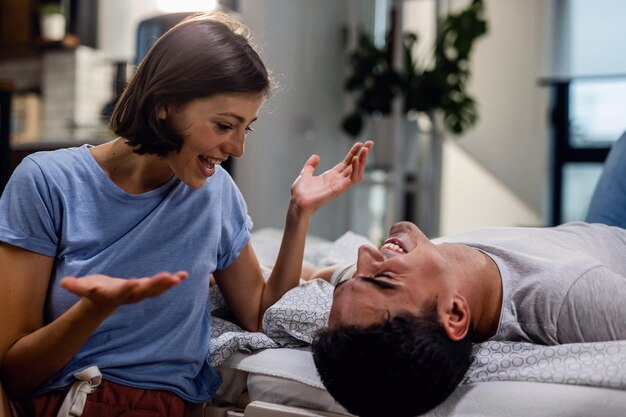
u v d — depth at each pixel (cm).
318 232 409
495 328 115
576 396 95
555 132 488
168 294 109
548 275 112
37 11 418
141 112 96
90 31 429
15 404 103
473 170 502
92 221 104
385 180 423
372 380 97
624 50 459
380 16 476
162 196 110
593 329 108
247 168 353
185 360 113
